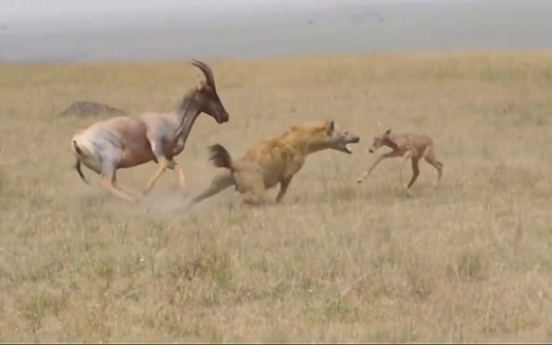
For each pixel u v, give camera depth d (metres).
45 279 14.80
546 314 12.48
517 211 18.28
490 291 13.41
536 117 30.86
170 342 11.59
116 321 12.49
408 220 17.83
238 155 26.42
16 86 46.09
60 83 46.78
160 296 13.68
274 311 12.81
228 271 14.65
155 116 21.48
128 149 21.17
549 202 19.16
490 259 15.03
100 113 35.34
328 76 45.31
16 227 18.00
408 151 20.75
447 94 37.19
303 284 14.02
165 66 53.31
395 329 11.75
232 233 17.03
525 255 15.31
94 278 14.66
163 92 42.66
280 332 11.75
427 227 17.25
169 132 21.44
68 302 13.49
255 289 13.84
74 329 12.23
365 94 38.81
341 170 23.62
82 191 21.67
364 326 11.98
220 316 12.69
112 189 20.80
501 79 40.25
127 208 20.03
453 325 11.99
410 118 32.03
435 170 23.03
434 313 12.45
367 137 28.88
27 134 31.16
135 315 12.77
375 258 15.14
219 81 45.84
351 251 15.54
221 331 11.95
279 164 20.22
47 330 12.32
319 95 39.47
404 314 12.48
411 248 15.67
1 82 47.78
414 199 20.06
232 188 21.66
